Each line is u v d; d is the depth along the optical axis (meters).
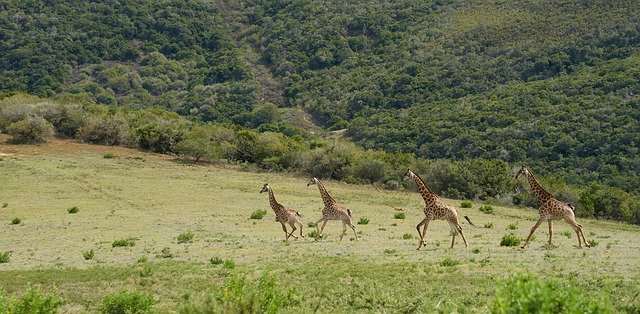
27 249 28.09
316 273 18.75
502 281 9.16
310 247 25.42
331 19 144.75
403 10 139.75
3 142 67.00
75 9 146.88
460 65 101.62
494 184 56.16
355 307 14.48
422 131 78.62
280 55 134.62
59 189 50.03
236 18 163.38
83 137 71.00
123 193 49.28
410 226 35.22
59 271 20.75
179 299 15.84
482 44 106.44
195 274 19.44
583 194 49.66
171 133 70.00
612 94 71.62
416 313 13.81
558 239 28.16
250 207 44.53
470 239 28.14
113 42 139.25
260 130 97.06
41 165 58.25
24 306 12.13
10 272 20.77
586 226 39.88
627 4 98.00
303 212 41.97
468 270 18.72
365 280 17.61
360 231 31.92
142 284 18.22
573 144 62.94
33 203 45.19
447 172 57.25
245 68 129.75
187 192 50.62
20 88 114.50
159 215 40.81
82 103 84.00
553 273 17.80
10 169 56.16
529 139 67.12
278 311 12.62
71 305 15.98
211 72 130.62
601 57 86.88
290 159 65.56
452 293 15.63
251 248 25.80
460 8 131.88
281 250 24.83
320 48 132.38
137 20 149.25
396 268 19.33
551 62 89.50
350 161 63.16
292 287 15.04
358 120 94.50
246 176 60.38
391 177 60.03
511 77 91.75
